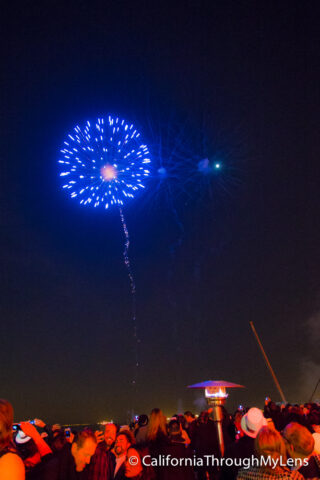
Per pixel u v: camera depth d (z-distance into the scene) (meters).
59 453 4.79
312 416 8.82
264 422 4.98
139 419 7.90
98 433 5.79
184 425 10.55
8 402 2.85
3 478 2.53
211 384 6.82
